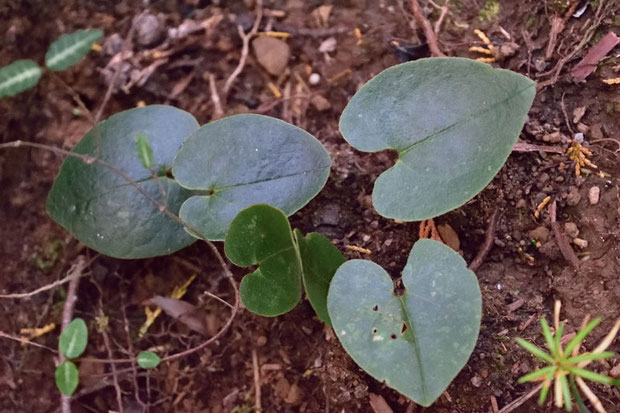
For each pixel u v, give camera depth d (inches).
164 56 17.3
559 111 15.8
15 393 16.4
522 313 15.3
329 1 17.5
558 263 15.4
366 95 15.1
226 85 17.2
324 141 16.8
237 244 14.7
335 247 15.3
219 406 16.0
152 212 15.7
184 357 16.3
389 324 14.2
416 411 15.1
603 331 14.8
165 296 16.5
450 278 14.2
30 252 16.8
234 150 15.4
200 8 17.5
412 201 14.7
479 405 14.9
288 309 14.8
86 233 15.8
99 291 16.6
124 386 16.3
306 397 15.7
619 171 15.3
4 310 16.7
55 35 17.3
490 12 16.7
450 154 14.7
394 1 17.2
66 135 17.0
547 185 15.6
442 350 13.9
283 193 15.2
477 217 15.7
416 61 15.1
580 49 15.8
